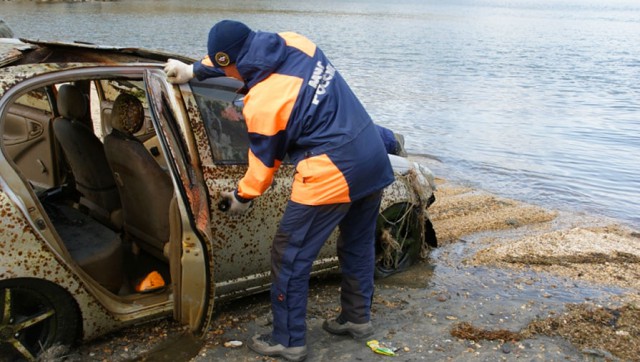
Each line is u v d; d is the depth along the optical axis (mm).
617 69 23906
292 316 3451
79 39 23312
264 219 3777
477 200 7324
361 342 3842
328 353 3688
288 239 3316
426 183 5070
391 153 5328
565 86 18828
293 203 3281
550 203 7488
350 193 3256
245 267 3795
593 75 21828
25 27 26656
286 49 3145
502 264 5352
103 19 33844
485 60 25250
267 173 3172
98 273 3518
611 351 3918
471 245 5816
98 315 3264
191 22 34812
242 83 3807
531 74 21469
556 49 32125
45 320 3172
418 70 20734
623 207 7480
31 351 3131
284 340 3498
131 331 3686
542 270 5254
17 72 3068
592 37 43469
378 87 16422
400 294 4625
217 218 3545
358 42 30078
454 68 22016
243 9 55219
